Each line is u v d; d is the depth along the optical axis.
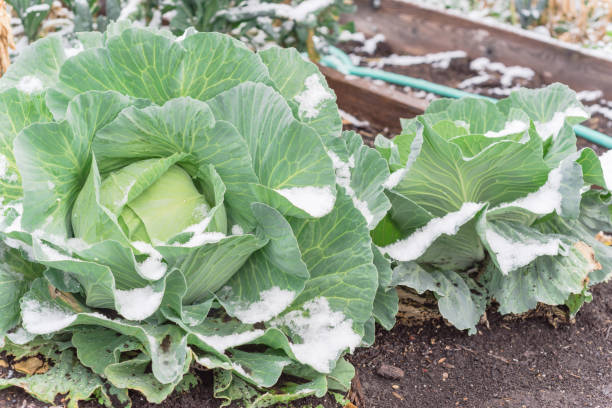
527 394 2.39
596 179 2.42
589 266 2.41
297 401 1.88
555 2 5.34
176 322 1.69
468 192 2.30
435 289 2.36
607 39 5.39
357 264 1.86
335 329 1.86
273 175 1.76
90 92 1.60
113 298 1.67
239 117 1.78
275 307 1.80
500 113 2.56
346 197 1.82
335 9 4.79
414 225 2.39
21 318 1.76
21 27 4.19
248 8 4.06
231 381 1.83
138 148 1.73
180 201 1.69
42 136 1.59
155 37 1.71
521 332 2.65
